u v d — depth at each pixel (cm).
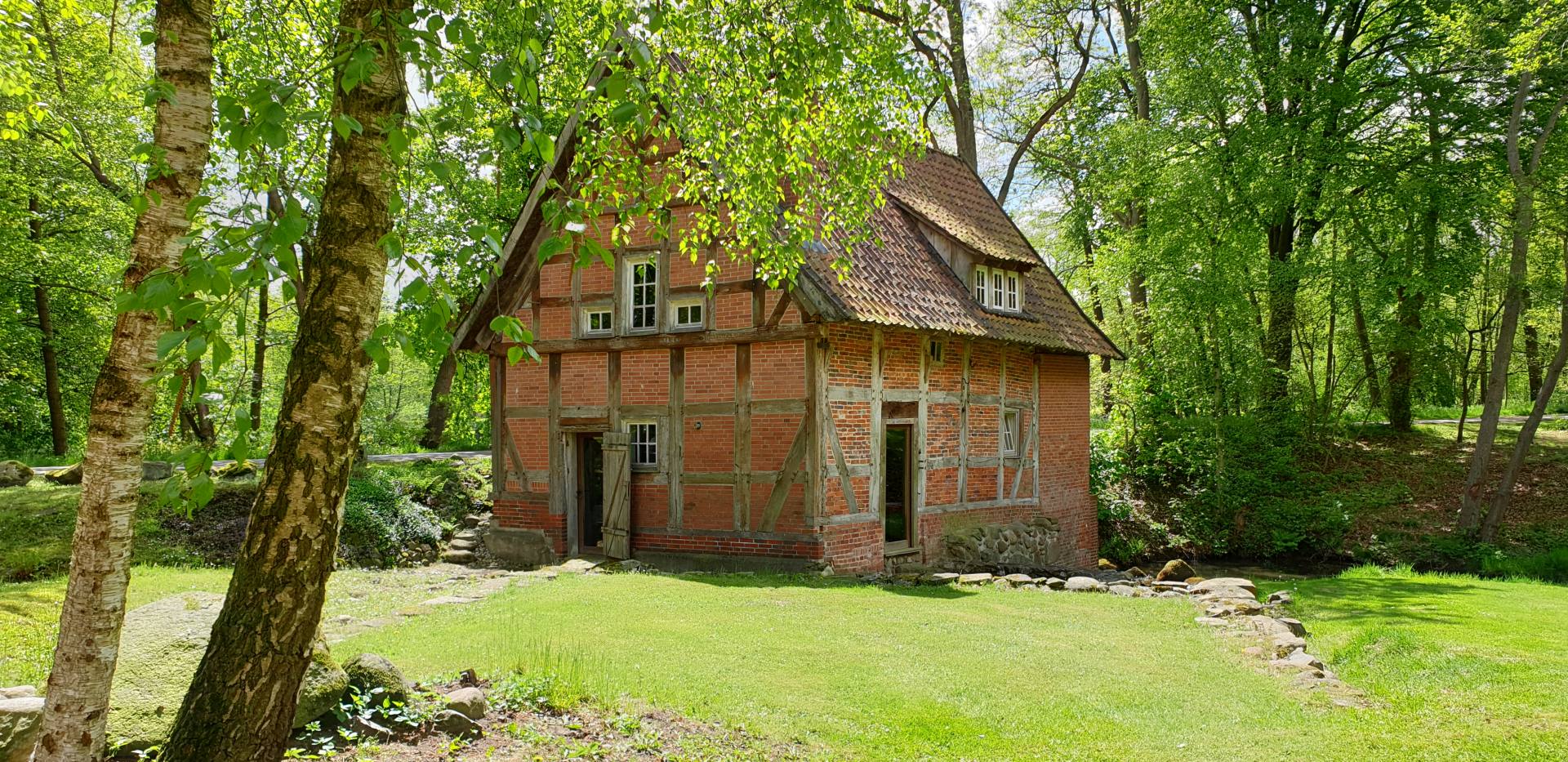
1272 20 2433
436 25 389
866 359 1477
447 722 552
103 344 2944
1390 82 2355
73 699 394
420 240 753
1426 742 611
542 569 1392
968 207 2064
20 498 1495
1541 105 2214
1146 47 2481
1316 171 2303
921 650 860
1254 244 2219
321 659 555
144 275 408
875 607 1072
